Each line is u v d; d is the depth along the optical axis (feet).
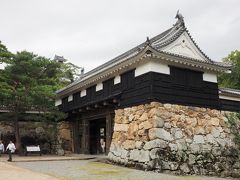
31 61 71.20
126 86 56.59
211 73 60.34
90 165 49.49
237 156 57.93
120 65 55.57
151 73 50.67
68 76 135.03
